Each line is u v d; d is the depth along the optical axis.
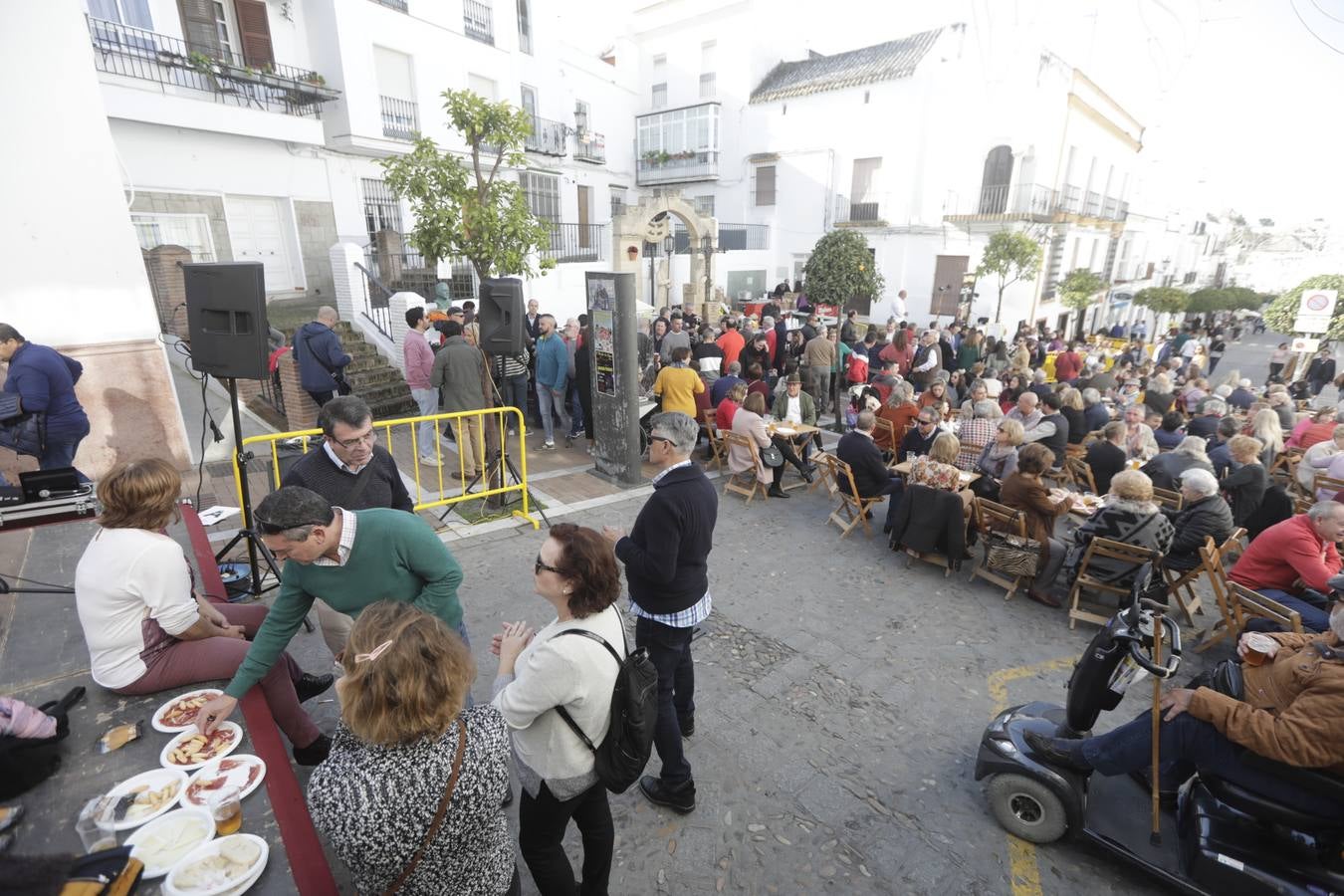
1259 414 7.68
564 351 8.98
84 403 6.12
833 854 2.91
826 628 4.79
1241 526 5.89
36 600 3.26
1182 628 5.01
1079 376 12.92
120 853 1.77
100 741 2.29
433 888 1.66
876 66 22.78
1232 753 2.52
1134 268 34.72
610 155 25.50
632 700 2.02
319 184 14.05
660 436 2.81
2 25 5.37
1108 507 4.81
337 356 7.68
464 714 1.75
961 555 5.50
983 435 7.02
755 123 25.17
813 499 7.59
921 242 22.67
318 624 4.39
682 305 20.39
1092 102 25.00
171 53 11.28
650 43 27.03
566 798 2.06
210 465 6.86
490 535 6.14
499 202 10.02
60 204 5.81
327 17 13.57
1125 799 3.02
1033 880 2.80
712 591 5.30
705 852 2.90
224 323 3.92
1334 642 2.39
